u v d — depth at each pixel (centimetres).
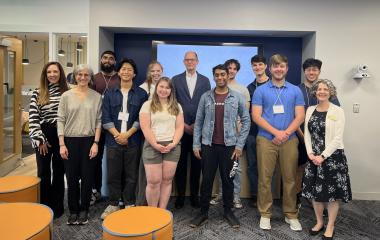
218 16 409
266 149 311
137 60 461
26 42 830
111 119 322
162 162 307
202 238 297
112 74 371
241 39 455
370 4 407
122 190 345
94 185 379
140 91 331
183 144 358
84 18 429
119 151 321
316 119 293
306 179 297
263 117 314
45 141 312
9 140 529
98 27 408
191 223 320
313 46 418
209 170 317
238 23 409
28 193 286
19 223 191
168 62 450
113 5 407
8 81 516
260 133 318
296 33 427
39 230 182
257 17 409
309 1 407
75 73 314
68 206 333
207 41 454
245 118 315
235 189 376
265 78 376
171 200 397
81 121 309
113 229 217
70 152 309
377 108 415
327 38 410
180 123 312
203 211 326
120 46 460
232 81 377
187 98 356
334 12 408
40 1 430
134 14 408
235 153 313
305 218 348
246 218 346
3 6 433
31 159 599
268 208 319
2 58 482
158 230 219
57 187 330
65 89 326
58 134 307
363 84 413
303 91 351
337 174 284
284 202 322
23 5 432
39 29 432
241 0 407
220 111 311
